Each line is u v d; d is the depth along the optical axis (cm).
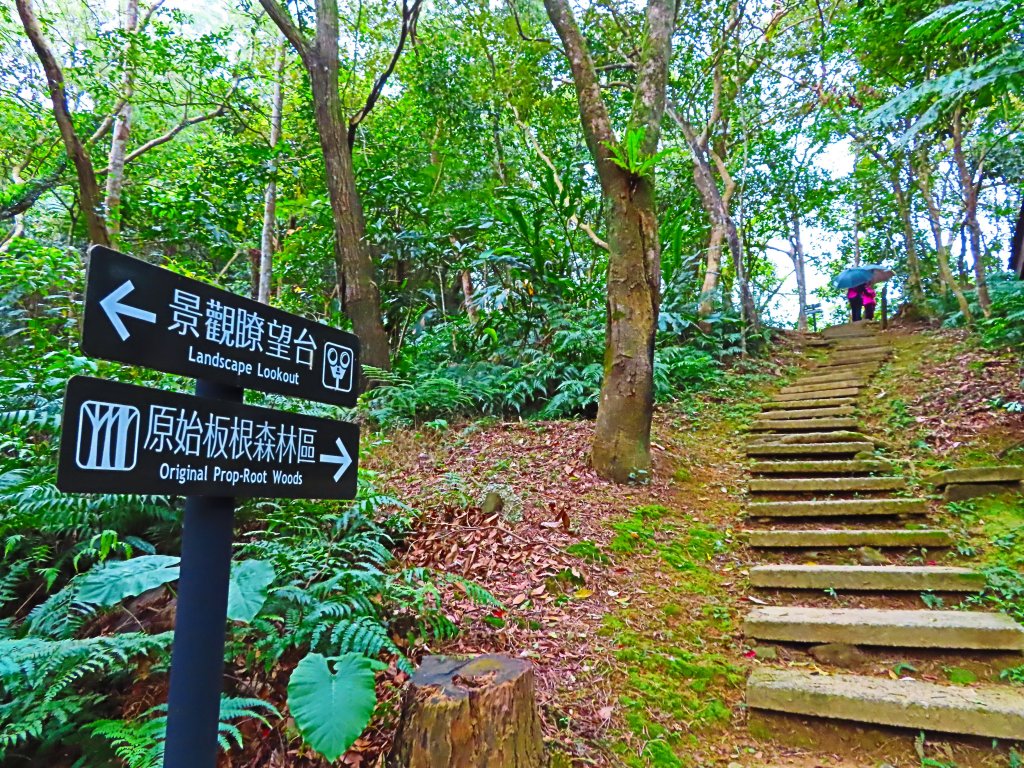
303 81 861
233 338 145
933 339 834
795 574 336
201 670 128
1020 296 683
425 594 261
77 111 851
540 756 183
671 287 909
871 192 1337
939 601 304
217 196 865
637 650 269
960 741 218
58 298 534
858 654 270
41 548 262
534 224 700
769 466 501
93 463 111
